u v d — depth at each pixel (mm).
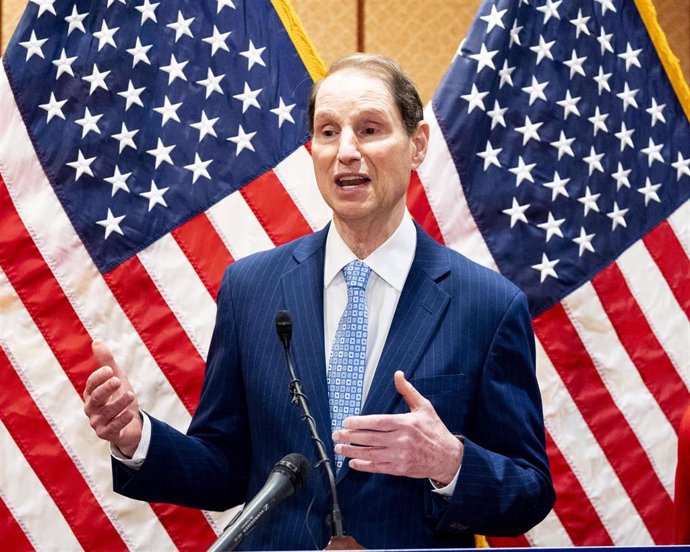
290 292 3135
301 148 4570
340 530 2393
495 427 2959
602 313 4602
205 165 4504
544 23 4723
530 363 3078
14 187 4383
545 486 2939
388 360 2947
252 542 2877
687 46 5590
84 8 4512
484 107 4613
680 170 4723
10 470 4316
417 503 2875
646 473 4566
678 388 4613
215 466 3113
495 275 3178
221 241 4477
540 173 4625
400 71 3182
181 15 4578
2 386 4332
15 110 4410
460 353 2971
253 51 4602
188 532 4418
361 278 3092
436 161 4578
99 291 4395
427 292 3070
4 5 5230
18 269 4363
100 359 2846
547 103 4656
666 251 4664
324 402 2922
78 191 4418
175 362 4406
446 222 4543
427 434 2557
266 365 3039
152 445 2961
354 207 3016
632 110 4727
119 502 4383
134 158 4465
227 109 4551
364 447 2484
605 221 4645
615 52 4758
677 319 4641
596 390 4578
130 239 4430
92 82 4465
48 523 4320
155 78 4516
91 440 4375
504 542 4527
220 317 3252
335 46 5453
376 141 3043
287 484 2400
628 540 4527
